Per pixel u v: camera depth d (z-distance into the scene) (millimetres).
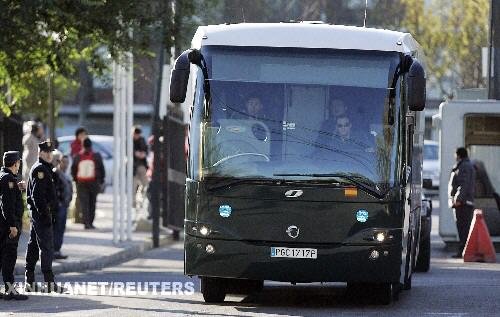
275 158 34188
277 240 33969
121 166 61781
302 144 34219
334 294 39875
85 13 50656
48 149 40625
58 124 81438
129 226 62781
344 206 33938
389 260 34094
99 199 97062
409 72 33562
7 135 63250
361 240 33938
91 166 68688
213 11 54469
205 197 34250
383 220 34031
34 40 51594
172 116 67375
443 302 36969
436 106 141125
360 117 34344
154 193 64312
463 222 57375
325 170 34094
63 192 51688
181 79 33875
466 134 64312
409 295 39062
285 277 34094
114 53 53844
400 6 112812
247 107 34469
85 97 159375
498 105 62562
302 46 34719
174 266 53156
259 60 34656
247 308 35031
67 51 54312
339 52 34719
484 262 55250
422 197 48031
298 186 33969
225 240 34156
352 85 34500
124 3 51750
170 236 68500
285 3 91375
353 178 34031
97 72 56219
